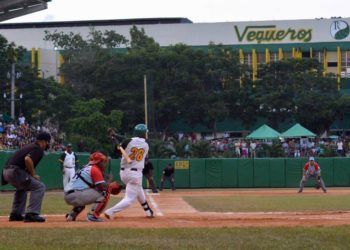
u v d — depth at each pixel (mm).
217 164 46125
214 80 68750
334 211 19906
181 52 67875
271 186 46125
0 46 58719
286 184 46031
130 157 14969
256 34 86562
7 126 46812
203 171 46000
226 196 33219
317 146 57000
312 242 10688
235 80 69562
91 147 52531
